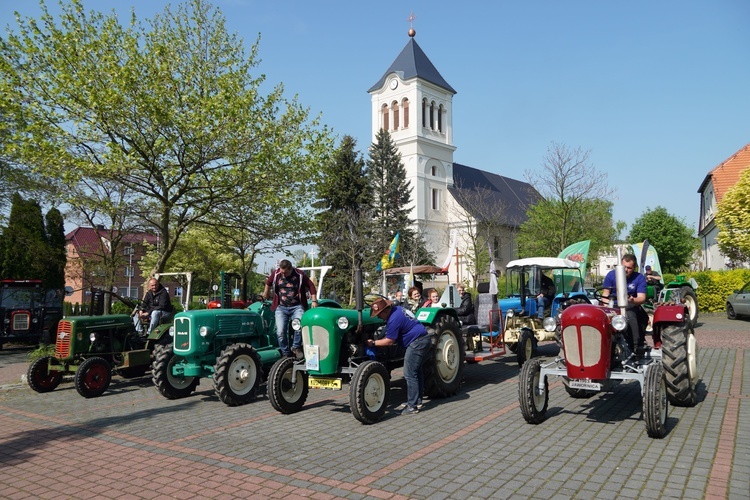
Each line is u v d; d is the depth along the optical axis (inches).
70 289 764.6
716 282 863.7
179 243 1336.1
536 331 463.8
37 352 443.5
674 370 261.1
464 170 2255.2
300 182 606.5
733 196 874.1
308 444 235.3
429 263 1576.0
